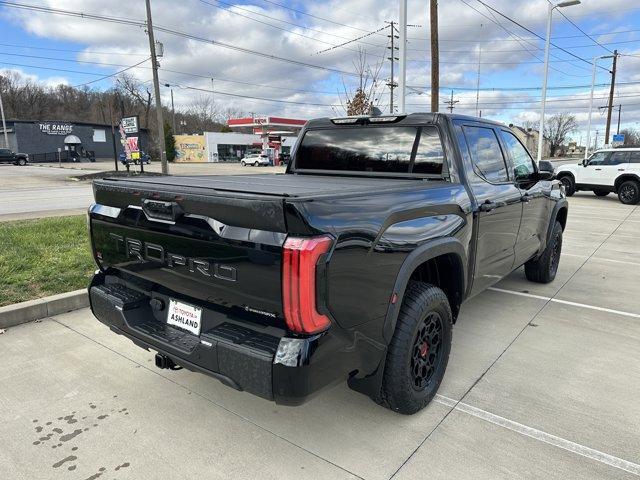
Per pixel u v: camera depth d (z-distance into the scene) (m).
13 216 10.97
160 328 2.79
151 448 2.69
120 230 2.90
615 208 15.25
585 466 2.55
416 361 2.96
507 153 4.43
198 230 2.34
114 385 3.38
